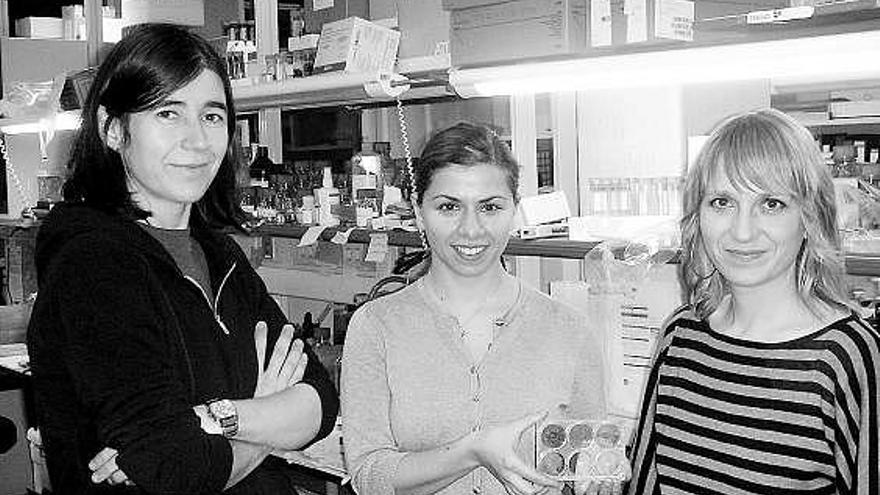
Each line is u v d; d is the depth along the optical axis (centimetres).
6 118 355
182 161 147
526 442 166
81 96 282
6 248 423
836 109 390
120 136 146
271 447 151
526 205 225
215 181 167
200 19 392
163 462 132
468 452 154
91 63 361
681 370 156
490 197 164
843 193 208
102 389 133
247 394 154
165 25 152
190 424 136
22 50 411
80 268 136
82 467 141
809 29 151
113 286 136
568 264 260
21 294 413
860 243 184
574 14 180
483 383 169
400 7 240
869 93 383
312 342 299
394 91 207
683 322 161
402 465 160
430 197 167
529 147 254
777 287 149
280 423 151
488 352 170
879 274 169
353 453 169
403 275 266
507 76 177
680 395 155
